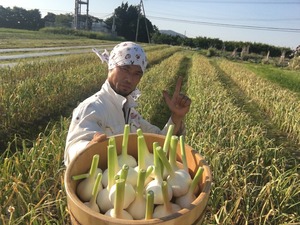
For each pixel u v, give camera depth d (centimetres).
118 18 7425
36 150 355
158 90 909
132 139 156
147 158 139
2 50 2011
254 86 1221
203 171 133
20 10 8062
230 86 1398
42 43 2962
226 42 5816
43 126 624
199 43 6006
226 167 393
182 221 111
